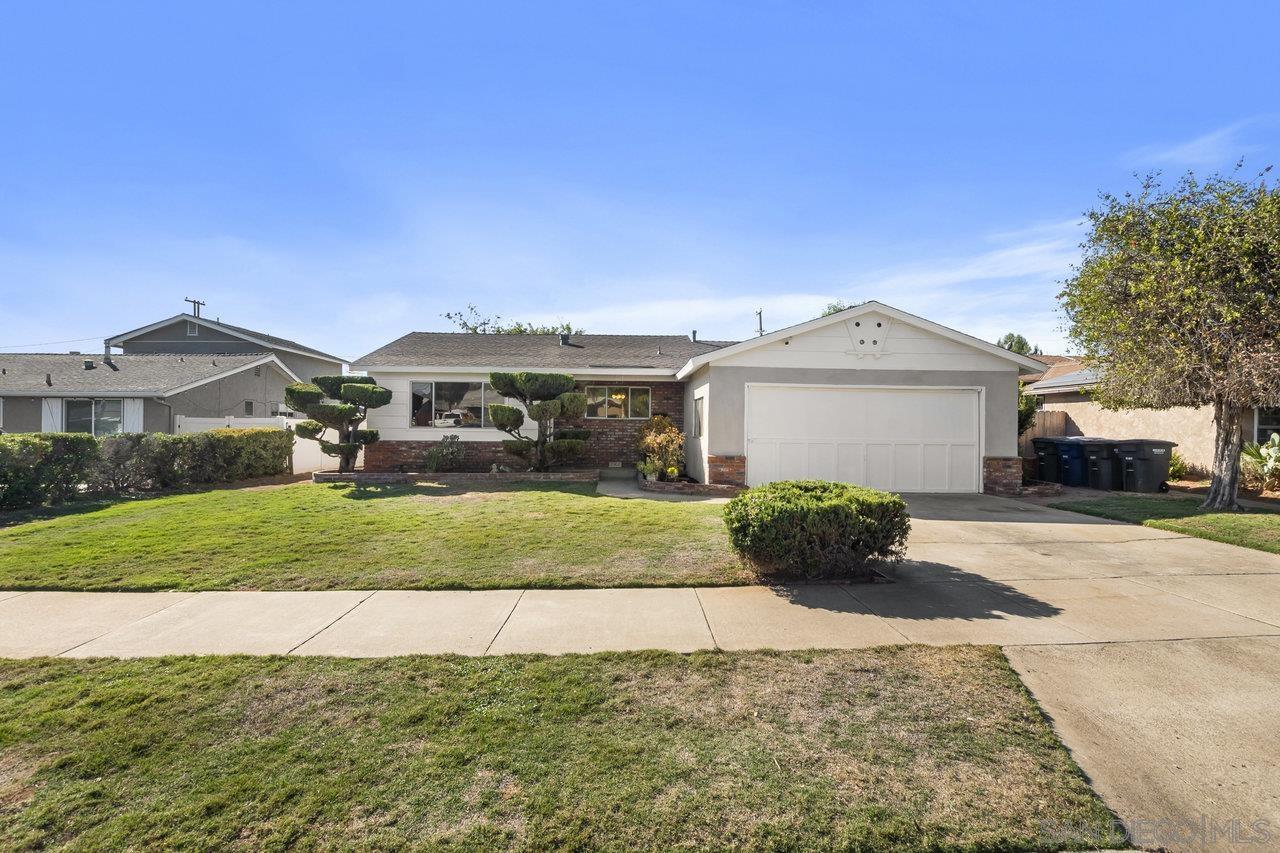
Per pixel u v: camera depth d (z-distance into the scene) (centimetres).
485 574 595
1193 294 881
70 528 806
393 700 336
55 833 229
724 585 569
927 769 273
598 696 341
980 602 518
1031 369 1205
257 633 443
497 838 227
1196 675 372
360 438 1350
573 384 1313
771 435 1198
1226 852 223
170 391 1720
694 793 254
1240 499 1116
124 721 312
